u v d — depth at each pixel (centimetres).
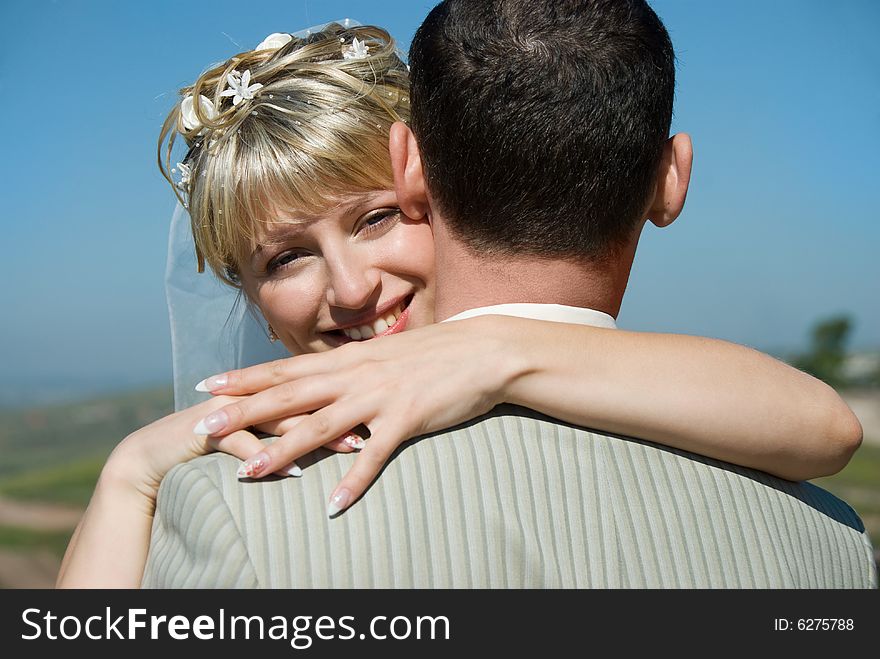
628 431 144
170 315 303
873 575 165
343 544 126
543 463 138
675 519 140
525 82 137
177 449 163
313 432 132
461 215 146
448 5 147
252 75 227
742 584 140
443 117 142
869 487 1736
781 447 150
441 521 130
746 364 154
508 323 145
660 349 150
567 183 140
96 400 5428
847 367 3525
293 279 230
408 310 231
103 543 163
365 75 225
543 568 131
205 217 230
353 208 217
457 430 139
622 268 152
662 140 147
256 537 125
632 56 141
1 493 2342
